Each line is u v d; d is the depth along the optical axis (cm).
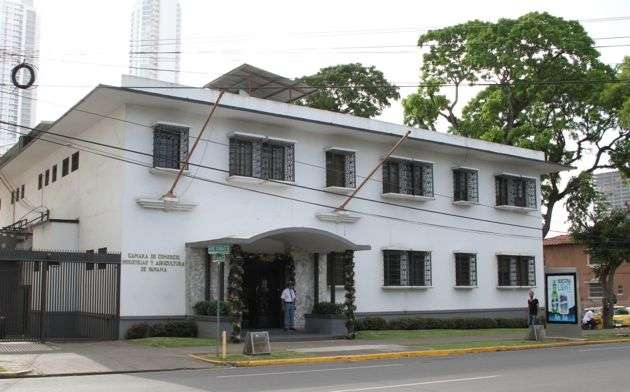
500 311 3484
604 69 4019
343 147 3014
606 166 4191
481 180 3512
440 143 3203
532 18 3959
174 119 2564
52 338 2408
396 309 3094
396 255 3139
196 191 2586
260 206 2745
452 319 3212
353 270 2694
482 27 4225
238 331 2272
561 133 4156
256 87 3225
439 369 1612
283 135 2842
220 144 2669
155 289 2455
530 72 4019
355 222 3014
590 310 4662
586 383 1305
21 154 3322
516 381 1341
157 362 1750
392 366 1714
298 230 2452
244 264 2742
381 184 3128
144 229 2464
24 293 2531
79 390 1231
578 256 5869
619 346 2500
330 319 2638
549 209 4278
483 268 3453
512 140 4047
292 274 2791
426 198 3216
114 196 2503
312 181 2909
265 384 1316
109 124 2595
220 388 1252
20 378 1474
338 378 1422
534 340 2608
